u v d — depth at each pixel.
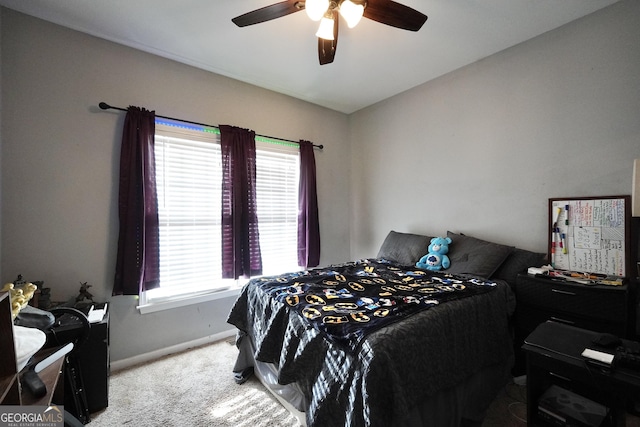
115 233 2.21
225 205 2.71
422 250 2.72
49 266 1.98
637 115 1.80
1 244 1.82
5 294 0.94
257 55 2.42
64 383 1.53
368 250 3.68
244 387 1.94
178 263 2.53
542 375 1.31
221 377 2.06
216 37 2.17
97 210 2.15
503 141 2.42
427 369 1.28
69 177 2.05
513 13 1.93
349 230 3.88
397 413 1.07
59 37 2.02
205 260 2.68
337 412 1.20
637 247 1.48
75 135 2.07
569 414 1.20
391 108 3.35
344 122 3.85
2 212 1.84
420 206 3.08
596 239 1.92
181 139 2.55
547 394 1.32
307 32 2.11
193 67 2.60
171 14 1.91
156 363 2.27
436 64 2.62
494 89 2.46
